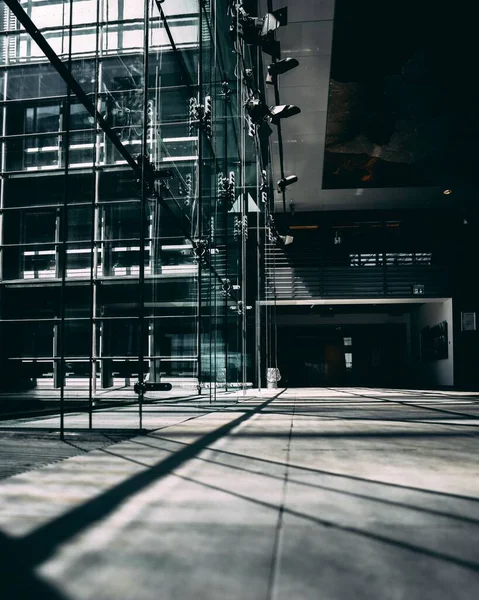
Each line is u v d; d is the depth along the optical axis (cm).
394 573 166
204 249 1437
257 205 2461
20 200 2027
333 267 3200
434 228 3170
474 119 1994
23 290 2009
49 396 1711
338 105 1912
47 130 2008
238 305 2375
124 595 148
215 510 247
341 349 4212
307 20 1495
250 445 492
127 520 229
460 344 3078
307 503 262
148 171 1045
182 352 2125
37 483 309
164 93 1888
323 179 2588
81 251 2034
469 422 765
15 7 583
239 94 1669
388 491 290
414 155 2294
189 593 150
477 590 153
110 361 1986
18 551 187
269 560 178
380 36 1545
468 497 276
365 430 642
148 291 2019
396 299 3167
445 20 1467
